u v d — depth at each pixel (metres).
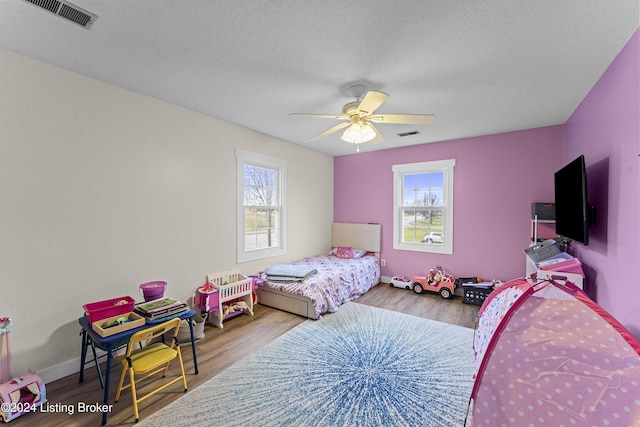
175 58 2.01
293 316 3.41
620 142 1.83
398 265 4.80
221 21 1.61
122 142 2.51
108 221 2.43
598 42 1.75
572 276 2.30
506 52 1.88
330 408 1.85
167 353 2.01
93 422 1.73
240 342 2.76
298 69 2.15
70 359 2.23
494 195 3.93
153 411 1.82
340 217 5.44
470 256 4.14
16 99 1.95
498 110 2.98
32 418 1.77
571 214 2.32
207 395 1.98
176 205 2.94
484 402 1.23
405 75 2.21
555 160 3.52
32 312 2.04
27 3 1.45
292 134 3.98
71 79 2.20
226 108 2.99
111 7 1.49
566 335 1.17
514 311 1.28
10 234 1.95
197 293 3.12
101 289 2.40
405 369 2.30
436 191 4.48
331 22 1.60
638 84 1.60
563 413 1.08
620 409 1.01
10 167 1.94
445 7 1.46
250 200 3.91
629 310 1.72
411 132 3.82
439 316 3.40
